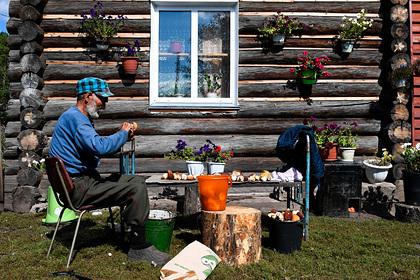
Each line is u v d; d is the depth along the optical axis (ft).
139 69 23.03
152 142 22.89
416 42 23.84
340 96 23.68
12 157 22.45
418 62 22.45
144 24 23.04
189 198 19.86
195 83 23.68
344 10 23.58
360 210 20.44
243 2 23.30
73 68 22.81
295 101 23.52
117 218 18.92
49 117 22.61
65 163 13.53
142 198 13.14
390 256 14.73
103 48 22.62
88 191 13.12
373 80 23.84
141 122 22.95
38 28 21.94
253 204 20.75
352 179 20.39
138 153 22.80
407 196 20.08
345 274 13.01
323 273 13.04
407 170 20.17
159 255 13.48
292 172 16.29
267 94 23.39
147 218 13.25
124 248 14.65
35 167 21.59
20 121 22.02
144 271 12.65
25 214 20.33
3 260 13.39
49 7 22.75
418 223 19.21
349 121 23.59
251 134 23.47
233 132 23.29
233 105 23.17
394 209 21.38
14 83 22.40
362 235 17.15
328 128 22.31
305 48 23.61
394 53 22.88
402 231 17.92
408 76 22.27
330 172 20.30
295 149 16.78
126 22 22.95
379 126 23.56
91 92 13.80
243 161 23.09
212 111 23.20
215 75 23.82
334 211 20.34
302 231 15.17
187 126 23.07
